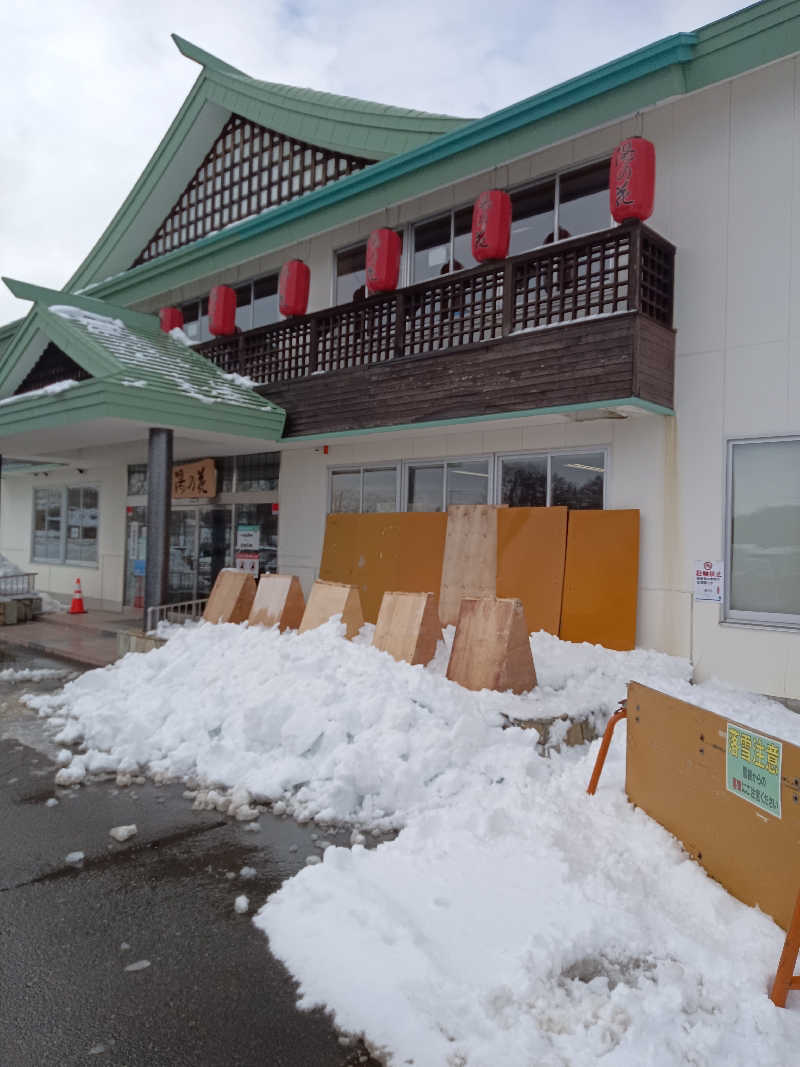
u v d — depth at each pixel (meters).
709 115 6.96
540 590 7.77
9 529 18.84
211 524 12.72
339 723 5.15
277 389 10.34
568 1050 2.37
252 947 3.09
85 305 12.05
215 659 6.91
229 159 12.49
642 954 2.86
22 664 9.38
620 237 6.73
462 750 4.85
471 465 9.01
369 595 9.60
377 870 3.60
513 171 8.46
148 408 8.95
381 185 8.99
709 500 6.89
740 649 6.66
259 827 4.35
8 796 4.83
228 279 12.40
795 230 6.46
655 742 3.98
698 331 6.98
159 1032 2.57
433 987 2.67
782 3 6.14
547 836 3.77
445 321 8.22
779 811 2.94
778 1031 2.41
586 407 6.78
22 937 3.15
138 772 5.29
